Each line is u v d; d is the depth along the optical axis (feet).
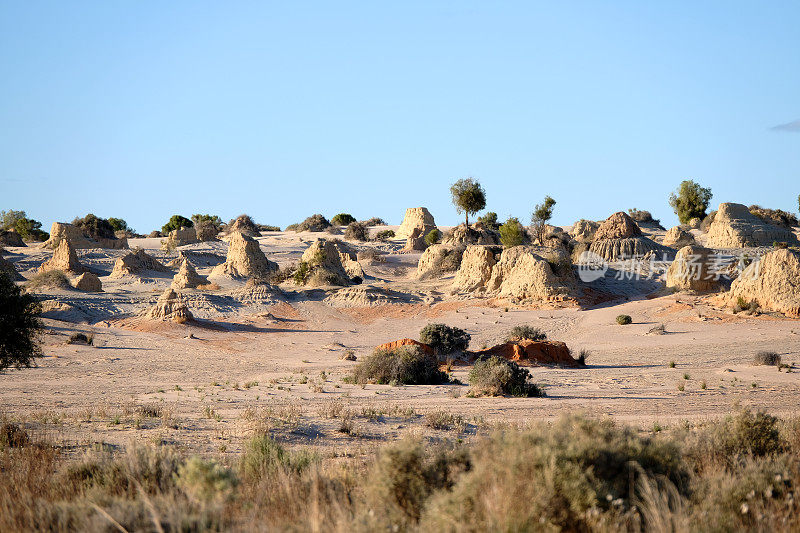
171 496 92.94
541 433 96.78
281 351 604.90
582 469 87.45
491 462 83.61
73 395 317.22
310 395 317.63
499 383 317.01
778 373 418.31
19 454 147.13
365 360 396.78
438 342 512.63
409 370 385.70
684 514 83.61
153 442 172.35
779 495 99.86
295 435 197.26
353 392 332.80
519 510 75.10
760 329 647.97
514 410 260.62
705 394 324.60
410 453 98.17
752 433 145.38
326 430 208.64
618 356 556.51
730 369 446.60
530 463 82.23
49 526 89.71
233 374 444.55
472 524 74.28
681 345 600.39
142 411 240.53
